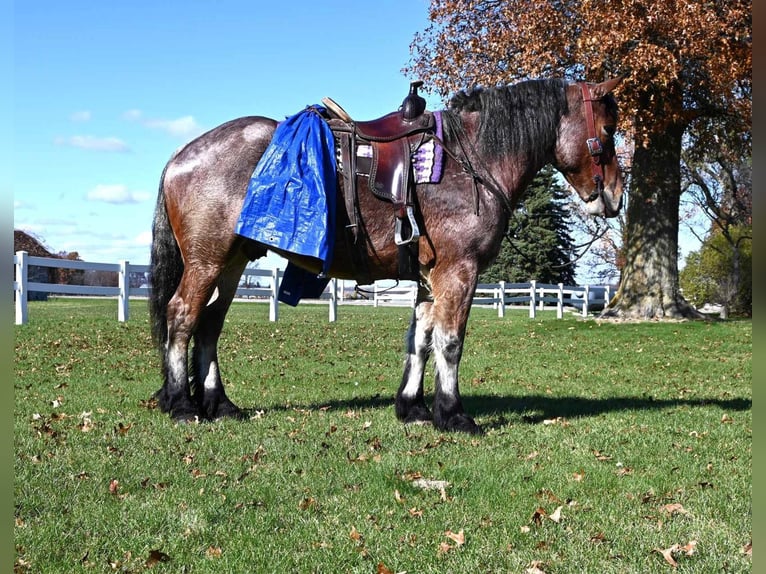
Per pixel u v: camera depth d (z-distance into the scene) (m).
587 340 17.23
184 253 6.29
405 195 6.11
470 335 18.05
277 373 10.51
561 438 6.34
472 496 4.64
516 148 6.48
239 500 4.44
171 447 5.59
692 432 6.76
